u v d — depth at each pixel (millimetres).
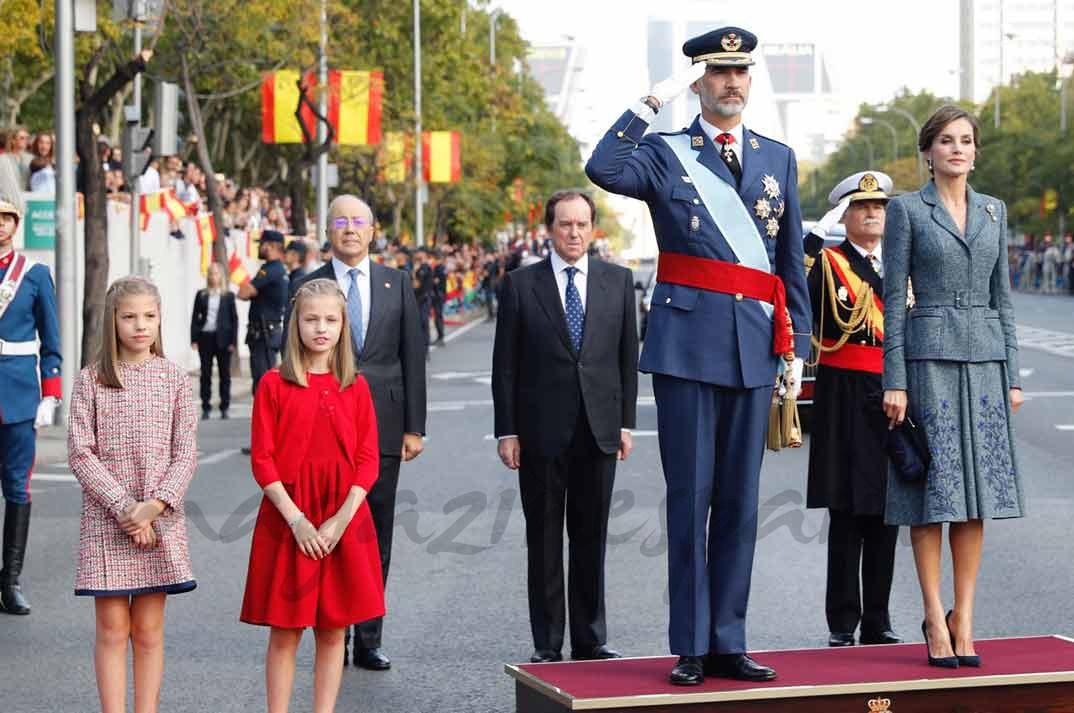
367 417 8742
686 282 8531
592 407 10359
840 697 7918
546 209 10609
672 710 7754
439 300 48000
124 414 8570
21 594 12156
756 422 8539
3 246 12172
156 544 8484
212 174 38875
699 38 8516
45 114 59219
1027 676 8055
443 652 10680
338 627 8523
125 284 8617
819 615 11625
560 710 7902
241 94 53094
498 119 79250
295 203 43594
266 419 8570
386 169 59125
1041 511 16266
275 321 24281
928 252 8852
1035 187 109062
